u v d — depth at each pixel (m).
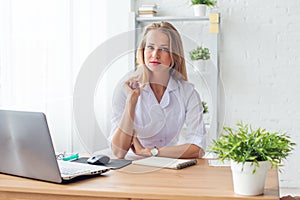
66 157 2.34
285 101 4.42
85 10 4.21
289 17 4.39
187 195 1.68
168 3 4.53
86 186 1.82
